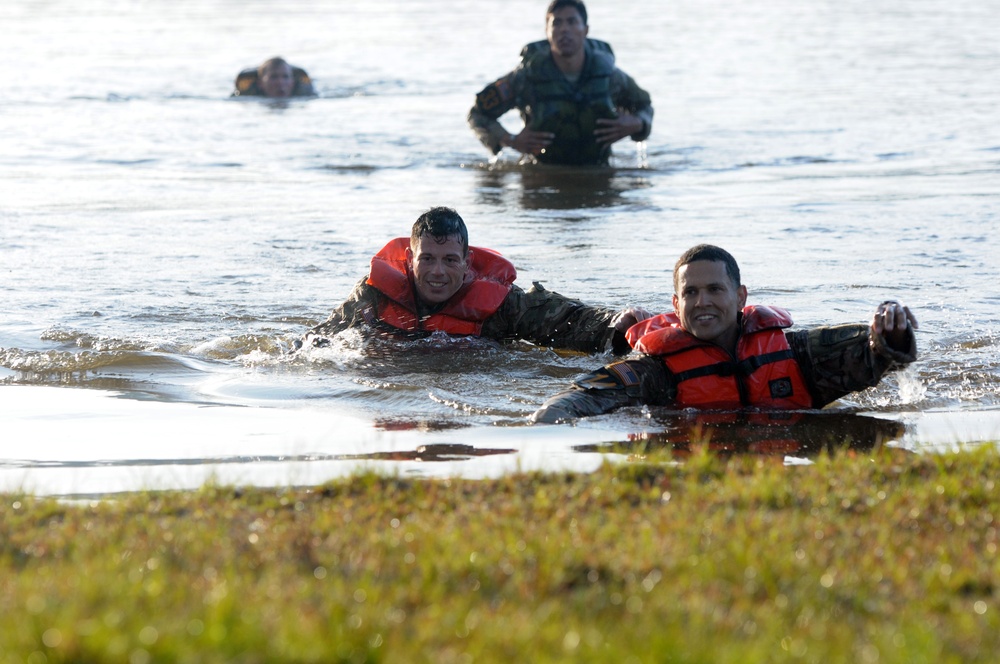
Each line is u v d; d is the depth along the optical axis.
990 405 23.23
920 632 11.42
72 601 11.42
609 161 58.56
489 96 56.84
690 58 97.31
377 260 28.97
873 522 15.00
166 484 17.64
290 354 27.67
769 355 23.28
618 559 13.38
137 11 143.50
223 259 37.72
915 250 38.06
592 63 56.50
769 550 13.68
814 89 80.31
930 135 63.12
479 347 28.06
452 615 11.64
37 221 43.47
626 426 21.64
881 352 22.12
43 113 72.69
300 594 12.08
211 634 10.59
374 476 17.11
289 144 63.12
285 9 146.88
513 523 14.79
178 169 55.78
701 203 47.50
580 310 28.08
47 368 26.34
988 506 15.78
